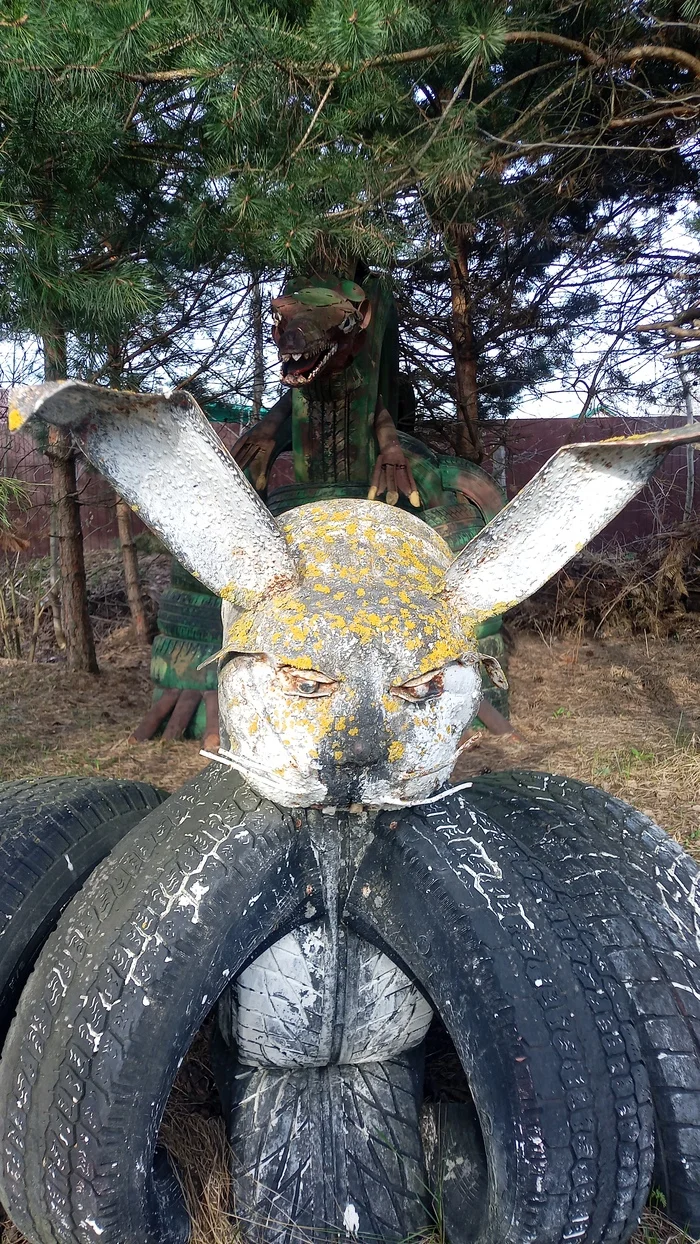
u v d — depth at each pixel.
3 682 6.30
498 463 8.67
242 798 1.64
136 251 4.42
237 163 3.60
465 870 1.55
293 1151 1.78
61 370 3.88
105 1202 1.43
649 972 1.83
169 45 3.10
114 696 6.01
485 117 4.82
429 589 1.56
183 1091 2.12
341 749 1.45
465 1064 1.50
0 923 1.82
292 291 3.99
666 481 9.84
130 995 1.44
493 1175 1.48
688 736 4.82
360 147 3.77
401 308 7.48
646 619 7.64
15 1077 1.53
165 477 1.46
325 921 1.66
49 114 3.09
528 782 2.34
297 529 1.66
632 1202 1.52
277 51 3.13
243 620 1.55
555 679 6.24
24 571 8.12
